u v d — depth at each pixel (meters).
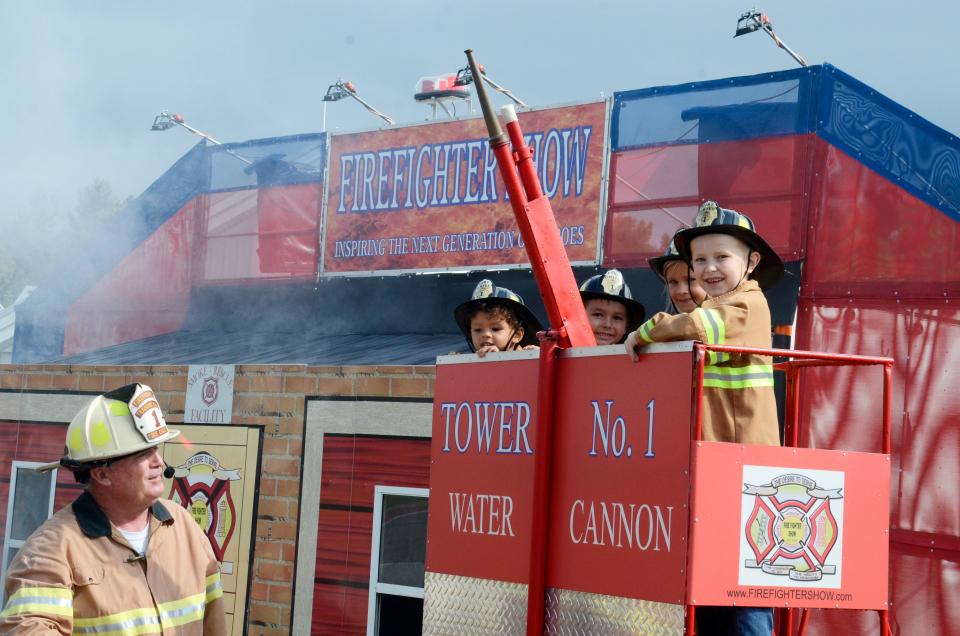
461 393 3.67
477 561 3.49
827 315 6.41
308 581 7.57
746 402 3.22
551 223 3.26
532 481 3.30
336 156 8.97
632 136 7.44
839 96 6.62
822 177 6.57
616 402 3.04
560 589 3.15
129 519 3.75
